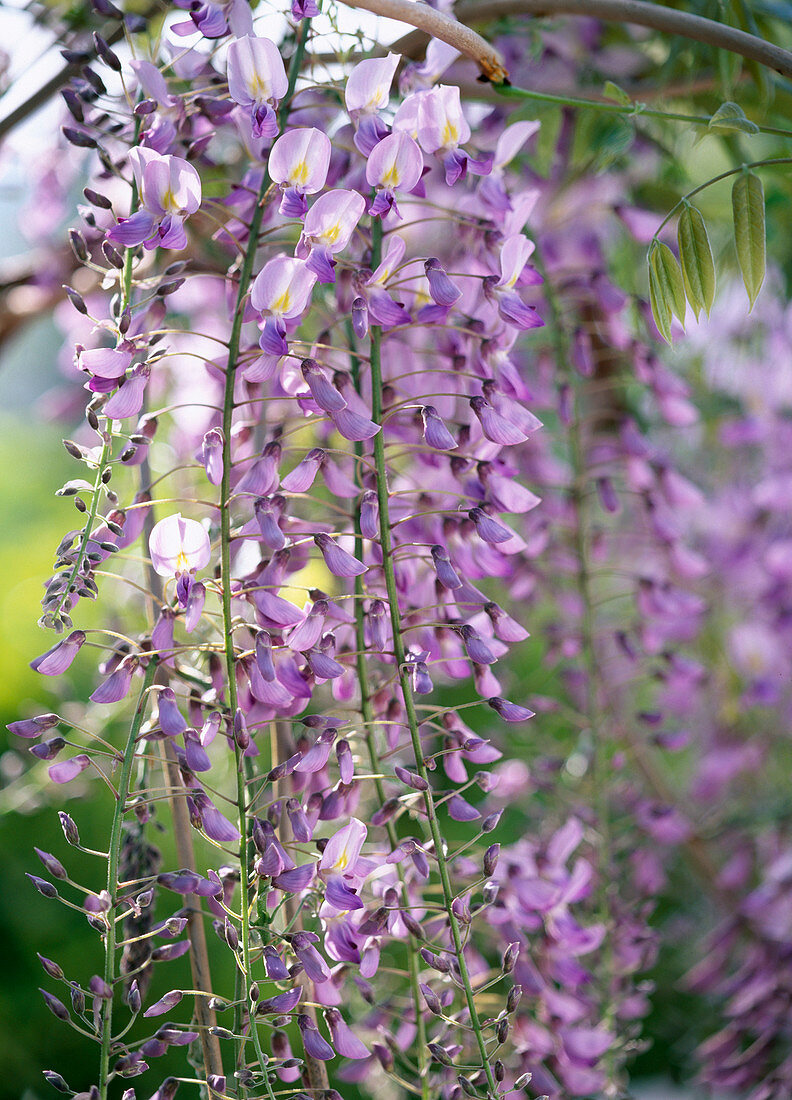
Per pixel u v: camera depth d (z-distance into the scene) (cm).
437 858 89
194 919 92
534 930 102
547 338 124
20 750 120
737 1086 126
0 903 190
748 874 146
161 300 91
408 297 96
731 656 158
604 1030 110
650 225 118
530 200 96
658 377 115
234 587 90
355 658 95
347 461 98
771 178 126
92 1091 86
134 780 100
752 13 112
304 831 87
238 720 86
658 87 112
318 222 88
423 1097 93
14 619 224
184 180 88
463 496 93
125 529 93
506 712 91
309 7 90
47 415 139
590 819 117
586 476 118
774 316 153
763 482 160
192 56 98
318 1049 87
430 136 91
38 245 129
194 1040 91
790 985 127
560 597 132
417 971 94
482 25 110
